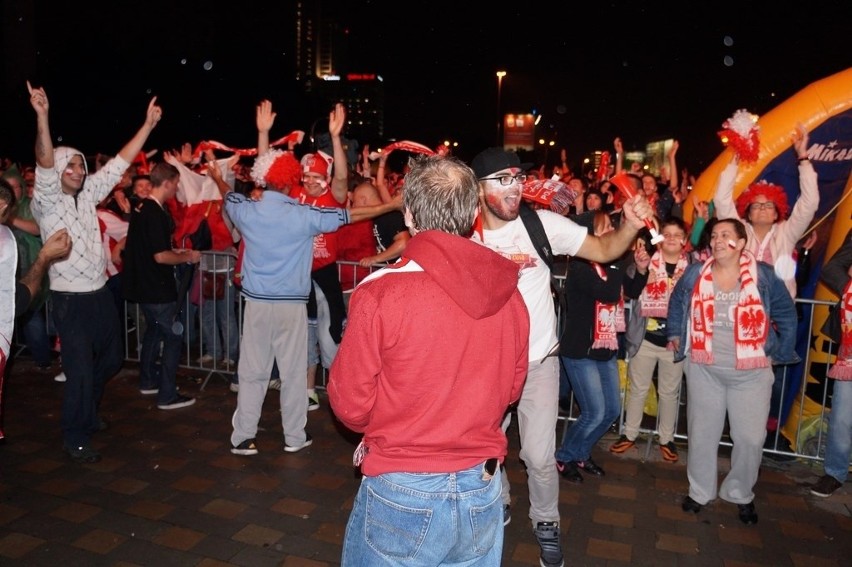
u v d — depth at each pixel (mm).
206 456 5078
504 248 3568
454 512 2176
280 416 5902
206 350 7418
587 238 3578
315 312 5859
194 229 7016
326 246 5660
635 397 5277
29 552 3793
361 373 2152
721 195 5621
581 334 4492
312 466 4965
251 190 8344
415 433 2148
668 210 9266
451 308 2131
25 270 6289
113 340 5125
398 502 2162
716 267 4238
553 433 3695
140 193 7164
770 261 5301
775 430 5711
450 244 2139
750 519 4340
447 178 2197
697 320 4227
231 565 3740
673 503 4594
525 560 3883
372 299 2137
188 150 8562
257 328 4926
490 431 2266
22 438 5262
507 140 42469
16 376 6652
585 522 4328
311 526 4164
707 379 4285
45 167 4543
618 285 4168
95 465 4863
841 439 4703
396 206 4816
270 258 4812
